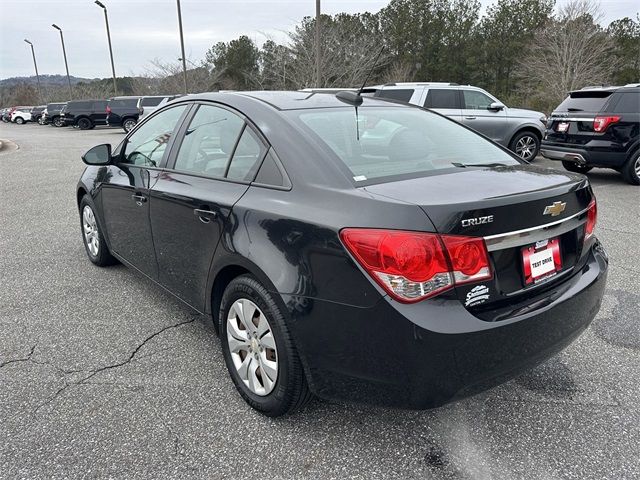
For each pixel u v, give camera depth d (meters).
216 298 2.85
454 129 3.17
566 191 2.33
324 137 2.54
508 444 2.38
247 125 2.76
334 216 2.11
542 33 29.94
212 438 2.40
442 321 1.92
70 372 2.96
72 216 6.84
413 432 2.46
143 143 3.74
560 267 2.41
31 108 49.72
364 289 1.99
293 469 2.22
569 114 9.13
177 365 3.04
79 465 2.23
